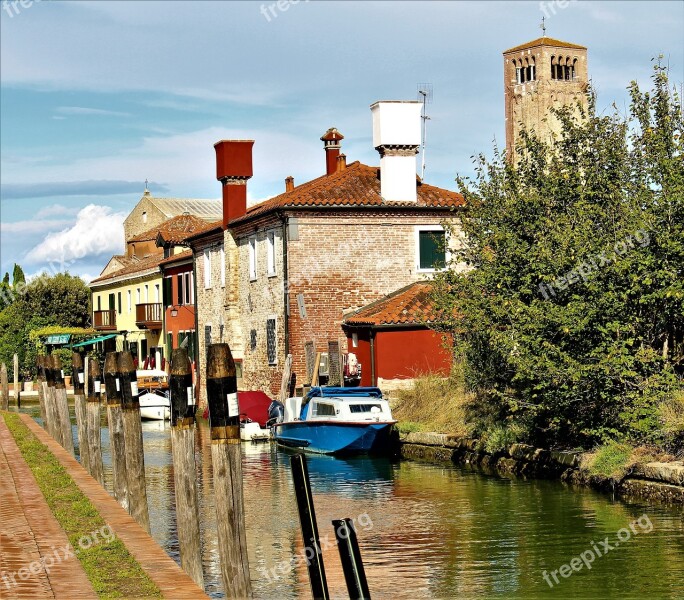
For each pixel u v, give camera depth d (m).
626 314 22.17
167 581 10.67
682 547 16.84
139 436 15.84
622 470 21.42
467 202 27.72
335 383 39.09
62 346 73.56
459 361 32.41
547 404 23.72
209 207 92.12
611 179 24.41
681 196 21.23
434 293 27.61
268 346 42.75
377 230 40.94
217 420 10.65
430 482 24.77
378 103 41.00
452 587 14.89
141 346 67.12
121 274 70.19
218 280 49.38
